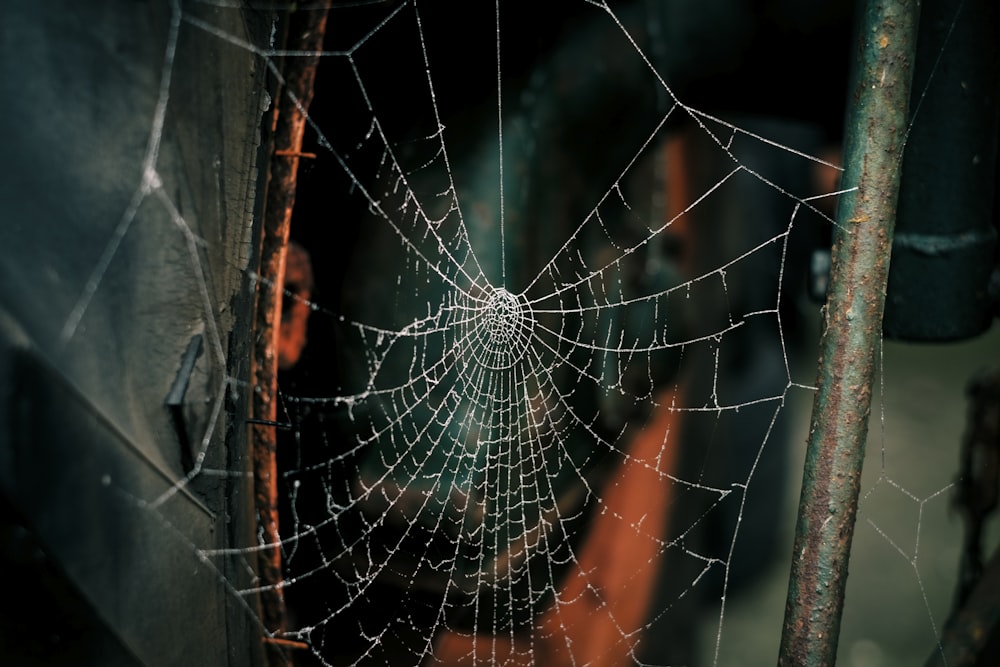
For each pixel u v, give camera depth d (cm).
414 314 111
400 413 111
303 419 108
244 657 97
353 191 107
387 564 112
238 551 96
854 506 96
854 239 96
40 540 83
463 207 113
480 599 120
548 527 125
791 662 97
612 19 120
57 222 84
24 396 81
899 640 217
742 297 186
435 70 110
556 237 120
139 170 87
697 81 127
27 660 89
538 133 116
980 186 108
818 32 121
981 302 110
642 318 132
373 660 114
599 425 129
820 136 190
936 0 104
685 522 153
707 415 155
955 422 286
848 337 96
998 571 124
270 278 97
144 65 86
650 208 133
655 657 151
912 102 106
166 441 89
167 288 88
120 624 87
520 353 119
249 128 94
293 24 99
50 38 83
